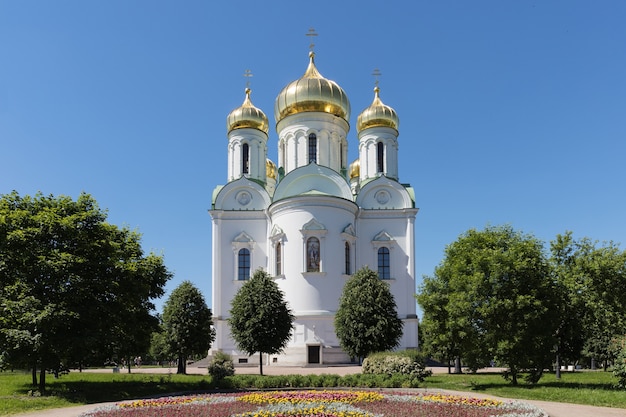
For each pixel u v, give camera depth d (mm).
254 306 46188
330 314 56875
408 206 64750
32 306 27516
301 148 66250
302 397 25281
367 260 63812
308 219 58719
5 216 29375
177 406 23781
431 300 40156
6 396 28250
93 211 31609
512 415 20625
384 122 69938
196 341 51375
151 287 38094
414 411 21734
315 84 66625
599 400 25859
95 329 29547
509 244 35375
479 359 33688
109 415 21906
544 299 32750
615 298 34656
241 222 64625
